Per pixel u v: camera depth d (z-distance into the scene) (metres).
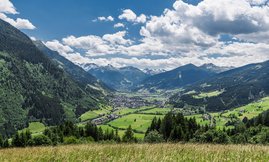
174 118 119.81
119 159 11.34
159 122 125.81
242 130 106.94
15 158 12.80
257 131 83.88
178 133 102.94
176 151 13.96
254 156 12.50
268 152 14.05
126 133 117.06
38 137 92.94
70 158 12.56
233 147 16.67
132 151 14.38
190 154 13.12
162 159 11.22
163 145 17.70
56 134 107.75
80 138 119.19
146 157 11.58
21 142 103.94
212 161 11.20
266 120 124.69
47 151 15.60
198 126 123.38
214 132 51.41
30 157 12.95
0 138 113.44
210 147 16.52
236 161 11.16
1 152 17.27
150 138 62.19
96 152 14.23
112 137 132.25
